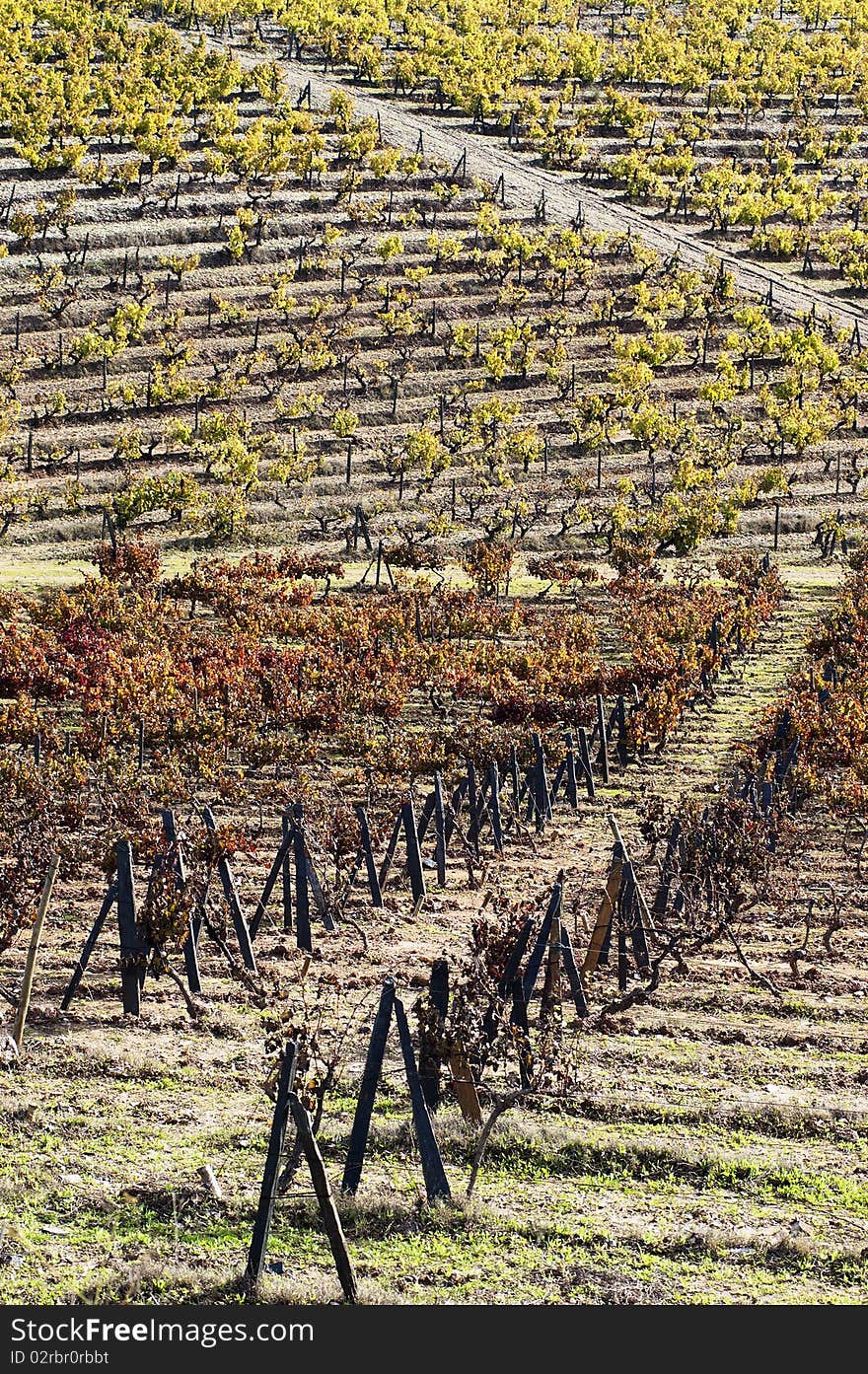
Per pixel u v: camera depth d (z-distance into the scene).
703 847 38.81
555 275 144.50
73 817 43.09
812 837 50.00
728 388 126.75
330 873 41.75
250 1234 21.44
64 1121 24.48
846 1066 29.89
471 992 25.69
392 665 65.62
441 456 111.75
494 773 46.19
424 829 42.88
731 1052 30.42
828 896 43.00
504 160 169.25
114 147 151.25
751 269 156.12
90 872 40.25
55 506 104.50
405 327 132.75
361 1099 22.78
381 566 99.56
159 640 68.31
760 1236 22.20
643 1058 29.69
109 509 101.44
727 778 56.88
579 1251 21.67
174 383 117.69
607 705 64.19
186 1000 30.06
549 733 57.56
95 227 138.00
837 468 120.25
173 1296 19.56
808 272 158.62
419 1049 26.84
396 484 112.62
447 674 65.50
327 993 31.95
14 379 117.12
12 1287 19.41
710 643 75.88
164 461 112.12
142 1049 28.08
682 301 141.38
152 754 53.41
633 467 119.69
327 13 196.00
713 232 164.50
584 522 108.62
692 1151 24.92
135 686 56.06
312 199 148.88
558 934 30.64
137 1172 22.84
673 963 36.81
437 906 40.12
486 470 116.19
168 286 133.75
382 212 149.88
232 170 150.38
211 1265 20.47
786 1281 21.11
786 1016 33.22
